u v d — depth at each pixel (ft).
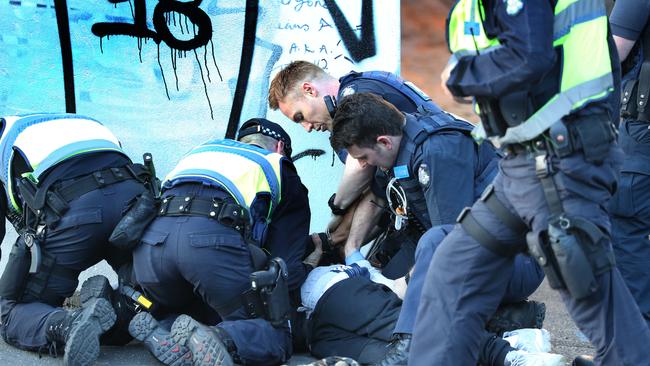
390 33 49.01
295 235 39.40
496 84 25.61
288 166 39.29
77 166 38.24
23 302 38.04
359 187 42.60
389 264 41.83
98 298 36.19
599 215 26.48
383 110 36.50
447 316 28.17
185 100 48.91
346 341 37.47
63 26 47.37
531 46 24.91
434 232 34.30
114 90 48.29
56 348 36.76
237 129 49.37
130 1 47.93
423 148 36.17
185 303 38.75
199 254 35.53
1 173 38.68
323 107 43.16
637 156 37.29
